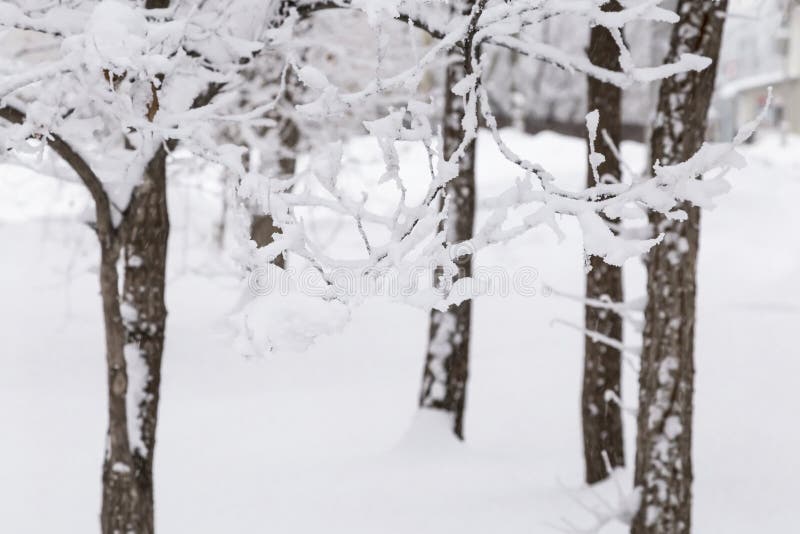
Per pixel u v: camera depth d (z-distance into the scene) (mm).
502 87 41438
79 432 10969
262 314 3707
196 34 5227
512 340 16281
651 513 6449
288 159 13164
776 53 48031
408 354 15680
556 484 9070
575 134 42219
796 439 9297
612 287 9117
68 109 5195
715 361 12359
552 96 41781
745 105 48656
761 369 11711
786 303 15680
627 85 6516
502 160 28828
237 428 11523
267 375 14141
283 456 10266
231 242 18641
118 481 6059
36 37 9352
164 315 6352
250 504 8547
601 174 9266
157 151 5973
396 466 9672
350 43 13070
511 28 4457
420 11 6418
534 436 11414
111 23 3814
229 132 11836
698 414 10453
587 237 3893
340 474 9414
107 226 5855
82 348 14555
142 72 3998
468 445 10719
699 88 6438
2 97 4797
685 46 6430
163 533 7922
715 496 8148
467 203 10328
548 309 17906
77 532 8062
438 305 3863
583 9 4309
